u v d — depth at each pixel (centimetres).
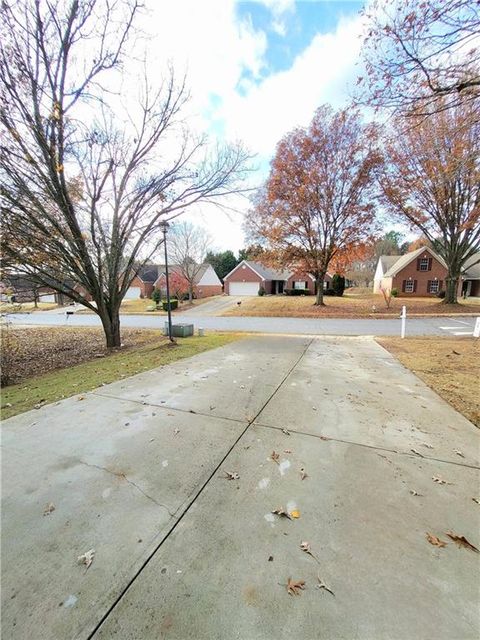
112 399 387
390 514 186
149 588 141
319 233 1783
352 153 1537
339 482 218
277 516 185
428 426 304
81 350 888
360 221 1652
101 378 496
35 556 159
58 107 611
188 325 991
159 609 132
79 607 133
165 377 482
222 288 3862
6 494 208
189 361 593
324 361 582
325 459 246
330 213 1705
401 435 286
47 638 122
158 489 212
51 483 220
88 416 335
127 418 328
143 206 846
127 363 607
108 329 893
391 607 131
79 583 144
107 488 213
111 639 121
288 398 379
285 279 3406
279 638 120
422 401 370
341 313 1753
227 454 255
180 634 122
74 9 582
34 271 713
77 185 751
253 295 3319
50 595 139
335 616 128
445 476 224
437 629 122
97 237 813
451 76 416
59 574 149
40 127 624
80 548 163
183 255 2680
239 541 166
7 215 632
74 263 768
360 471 230
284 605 132
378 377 471
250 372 502
